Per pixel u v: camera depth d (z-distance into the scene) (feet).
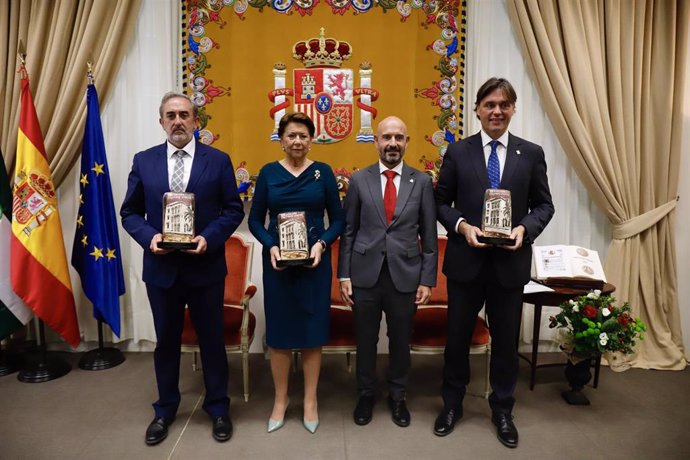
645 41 9.85
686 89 10.17
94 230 9.29
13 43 9.79
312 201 6.81
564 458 6.51
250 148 9.78
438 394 8.50
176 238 6.20
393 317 7.14
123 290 9.66
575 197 10.36
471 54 9.98
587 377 8.09
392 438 7.00
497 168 6.64
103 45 9.76
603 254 10.57
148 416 7.65
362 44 9.66
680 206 10.36
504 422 6.95
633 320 7.82
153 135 10.04
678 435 7.15
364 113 9.70
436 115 9.80
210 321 6.85
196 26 9.64
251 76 9.69
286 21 9.61
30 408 7.93
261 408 7.94
